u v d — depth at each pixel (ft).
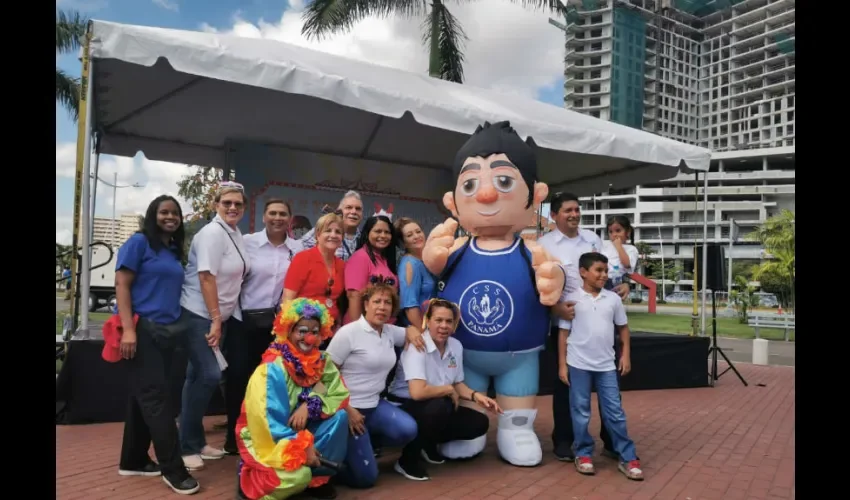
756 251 215.92
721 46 325.01
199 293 13.80
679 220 239.30
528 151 15.57
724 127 323.57
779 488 13.57
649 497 12.88
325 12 37.70
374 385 13.52
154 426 12.48
